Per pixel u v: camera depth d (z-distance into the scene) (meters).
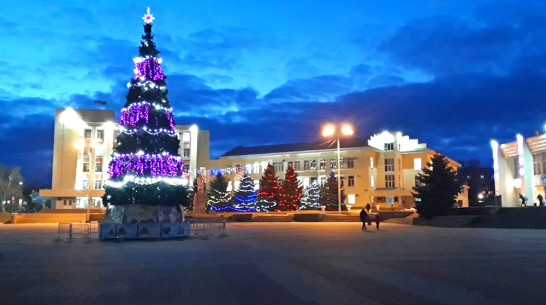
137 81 26.78
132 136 26.03
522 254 17.06
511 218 37.34
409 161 78.38
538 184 52.41
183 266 13.83
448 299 9.11
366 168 74.12
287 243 21.91
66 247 20.39
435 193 42.00
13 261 15.27
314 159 78.19
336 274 12.17
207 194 67.00
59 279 11.52
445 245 20.72
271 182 67.50
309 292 9.79
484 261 14.98
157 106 26.50
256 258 15.80
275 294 9.59
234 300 9.02
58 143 76.19
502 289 10.13
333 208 61.81
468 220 38.25
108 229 24.30
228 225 42.03
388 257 16.02
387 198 74.81
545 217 35.94
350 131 52.00
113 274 12.30
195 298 9.21
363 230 33.00
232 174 81.94
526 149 54.00
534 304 8.70
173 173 26.61
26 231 33.72
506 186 58.66
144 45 27.12
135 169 25.55
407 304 8.67
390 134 78.00
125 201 25.59
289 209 66.19
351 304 8.66
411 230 33.06
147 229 24.62
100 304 8.70
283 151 81.25
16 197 84.06
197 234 28.31
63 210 61.66
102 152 76.81
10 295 9.59
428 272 12.54
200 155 86.44
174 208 26.75
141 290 10.05
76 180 75.50
